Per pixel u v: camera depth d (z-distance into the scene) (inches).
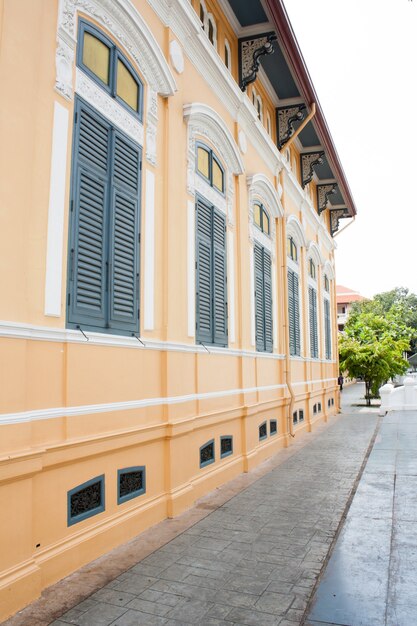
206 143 338.0
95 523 207.5
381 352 926.4
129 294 238.7
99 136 223.1
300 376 585.3
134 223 245.6
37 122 186.4
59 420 188.5
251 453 389.1
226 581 184.1
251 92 442.9
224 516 263.6
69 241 199.6
